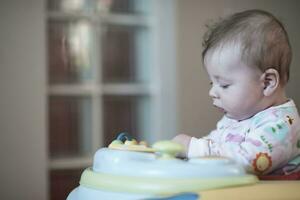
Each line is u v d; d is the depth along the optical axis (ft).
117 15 6.54
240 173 2.23
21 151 5.75
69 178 6.14
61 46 6.24
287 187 2.25
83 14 6.34
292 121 2.68
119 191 2.19
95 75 6.41
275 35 2.82
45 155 5.87
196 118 6.53
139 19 6.64
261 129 2.60
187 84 6.50
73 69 6.31
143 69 6.73
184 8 6.49
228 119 3.02
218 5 6.64
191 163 2.21
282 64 2.85
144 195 2.11
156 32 6.63
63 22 6.25
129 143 2.59
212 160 2.23
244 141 2.65
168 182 2.11
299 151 2.71
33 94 5.82
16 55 5.74
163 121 6.60
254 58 2.73
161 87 6.61
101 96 6.42
